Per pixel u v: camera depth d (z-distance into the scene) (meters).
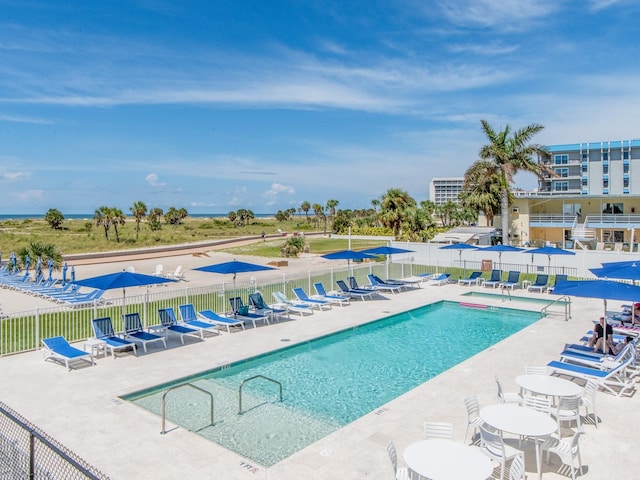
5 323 17.22
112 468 7.09
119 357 12.95
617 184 63.50
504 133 34.72
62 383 10.84
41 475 5.91
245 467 7.17
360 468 7.11
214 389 11.12
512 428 6.64
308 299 19.94
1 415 7.85
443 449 5.85
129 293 25.23
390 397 10.77
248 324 17.00
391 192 60.53
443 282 26.19
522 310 19.42
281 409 9.97
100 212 61.81
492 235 43.38
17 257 34.47
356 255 21.72
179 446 7.85
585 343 13.62
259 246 57.12
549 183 67.50
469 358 12.80
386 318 18.17
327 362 13.36
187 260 42.41
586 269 27.41
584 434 8.20
